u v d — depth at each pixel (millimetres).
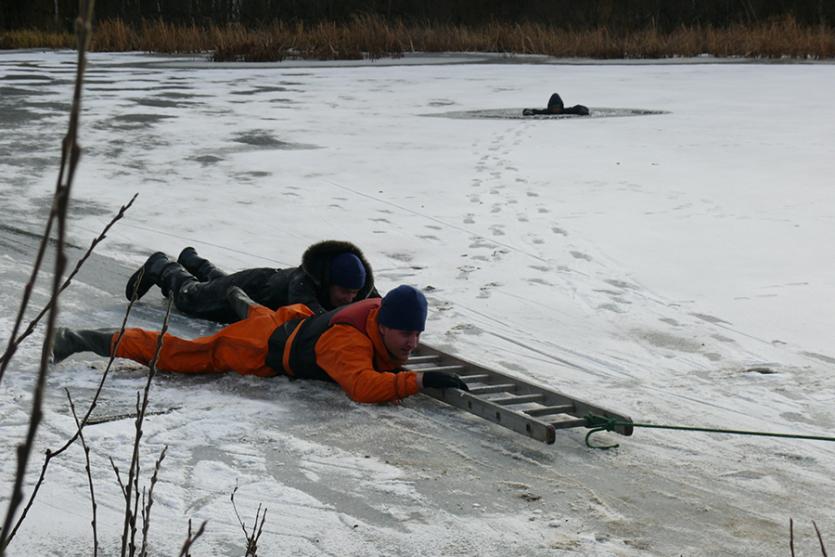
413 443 5023
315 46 42125
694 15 52906
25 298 1575
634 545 3996
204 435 5004
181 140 15984
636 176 13219
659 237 9898
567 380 6125
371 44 43094
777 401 5758
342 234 9930
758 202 11523
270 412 5363
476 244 9602
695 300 7871
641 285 8281
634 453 4973
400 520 4160
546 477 4656
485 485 4543
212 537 3953
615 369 6352
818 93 25125
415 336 5586
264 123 18469
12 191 11469
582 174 13352
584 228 10266
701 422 5414
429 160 14398
